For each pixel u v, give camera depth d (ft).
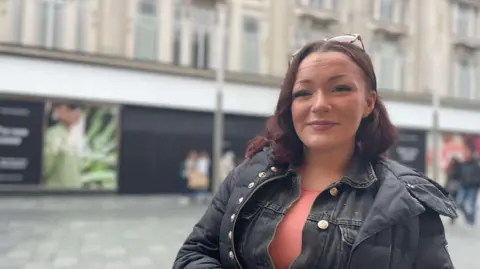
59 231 26.81
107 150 44.93
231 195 4.93
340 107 4.27
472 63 64.49
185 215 35.27
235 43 50.49
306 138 4.44
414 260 3.92
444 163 61.52
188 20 48.62
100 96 44.29
